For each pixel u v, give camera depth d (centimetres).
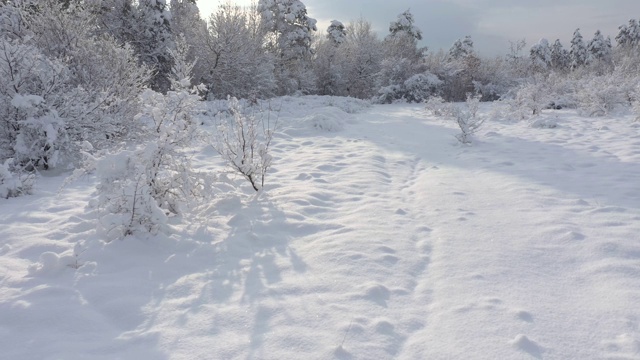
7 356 238
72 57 923
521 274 334
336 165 755
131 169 401
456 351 240
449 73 3003
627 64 2573
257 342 249
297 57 3253
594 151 822
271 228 441
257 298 301
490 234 420
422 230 437
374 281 324
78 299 299
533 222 448
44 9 1025
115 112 836
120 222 387
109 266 349
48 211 505
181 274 342
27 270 347
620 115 1352
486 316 274
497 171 692
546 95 1741
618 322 264
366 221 461
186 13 2695
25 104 639
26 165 673
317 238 417
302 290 312
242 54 2188
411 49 3634
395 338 254
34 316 276
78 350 244
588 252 367
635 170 656
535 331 257
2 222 461
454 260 363
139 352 242
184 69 1032
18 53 685
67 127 717
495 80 3030
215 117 1378
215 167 739
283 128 1194
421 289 316
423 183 630
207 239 410
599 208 482
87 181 651
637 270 329
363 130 1223
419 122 1435
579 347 241
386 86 2912
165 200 458
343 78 3566
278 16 3155
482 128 1246
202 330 263
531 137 1030
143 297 304
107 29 2105
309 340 250
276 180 654
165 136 436
